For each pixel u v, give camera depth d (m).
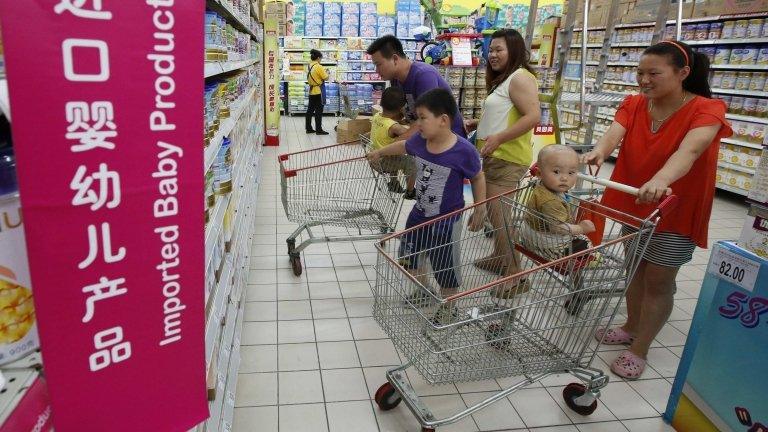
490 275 2.41
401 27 12.00
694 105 2.16
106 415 0.78
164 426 0.87
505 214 2.28
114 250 0.72
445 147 2.46
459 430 2.11
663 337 2.91
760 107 5.70
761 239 1.81
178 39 0.74
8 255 0.72
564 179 2.07
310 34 12.12
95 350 0.74
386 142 3.53
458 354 1.88
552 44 6.11
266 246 3.97
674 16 6.51
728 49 6.01
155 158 0.75
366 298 3.16
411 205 5.32
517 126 3.09
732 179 5.96
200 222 0.85
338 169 3.49
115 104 0.68
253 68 5.49
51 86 0.61
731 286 1.89
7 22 0.56
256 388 2.29
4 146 0.74
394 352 2.61
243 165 3.48
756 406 1.83
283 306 3.03
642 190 1.90
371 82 12.29
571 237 2.02
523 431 2.13
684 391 2.11
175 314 0.84
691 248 2.33
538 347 1.99
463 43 6.32
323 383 2.35
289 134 9.60
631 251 1.88
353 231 4.36
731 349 1.91
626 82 7.34
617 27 7.44
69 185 0.65
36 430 0.66
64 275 0.67
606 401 2.34
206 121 1.79
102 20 0.65
